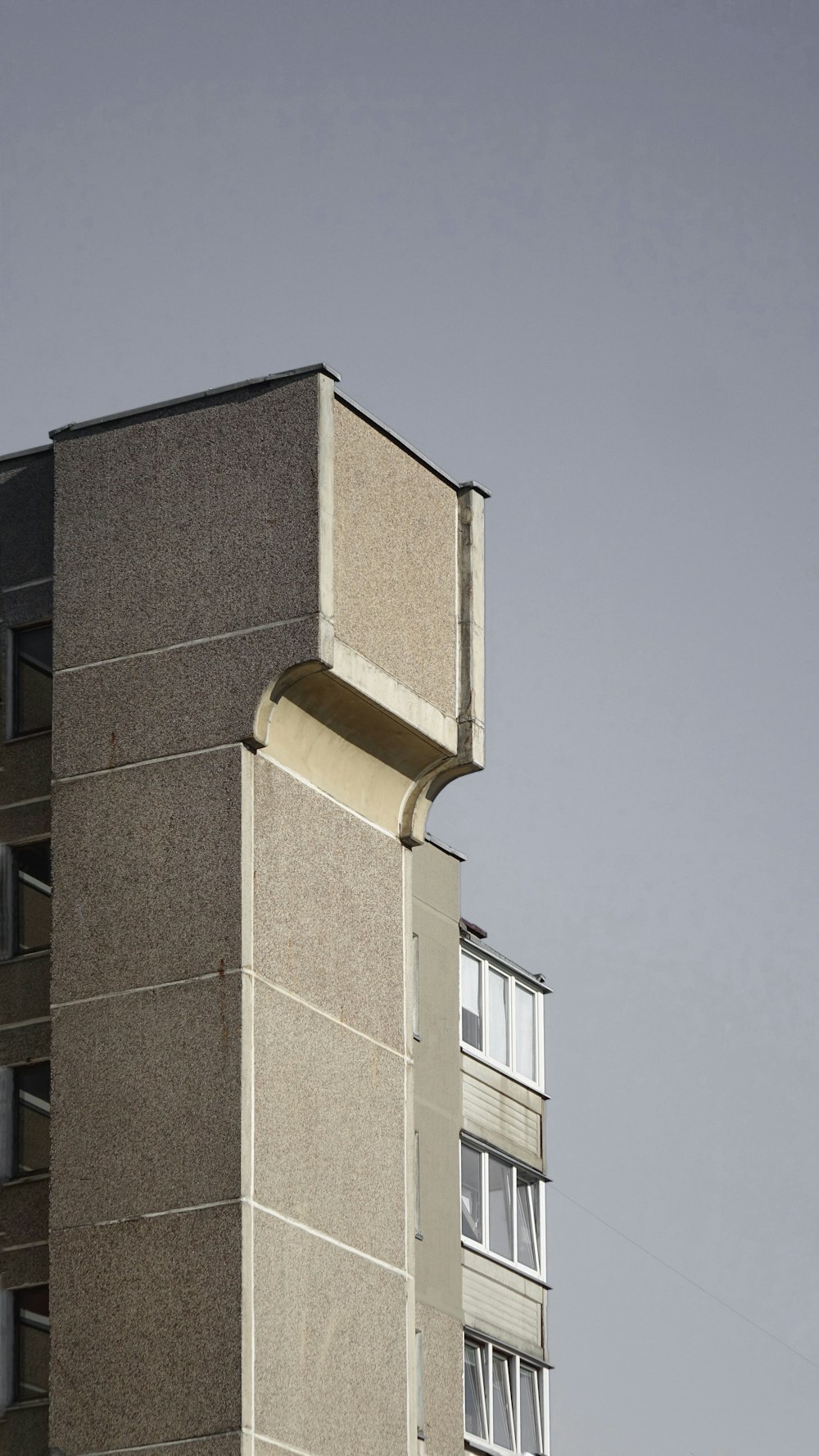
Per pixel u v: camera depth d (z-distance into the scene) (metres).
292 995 41.34
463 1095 51.72
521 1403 51.31
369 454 43.84
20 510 44.50
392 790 44.69
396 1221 42.38
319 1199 40.94
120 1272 39.72
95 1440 39.06
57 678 42.84
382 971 43.47
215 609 42.16
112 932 41.31
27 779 43.09
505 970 54.25
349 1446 40.25
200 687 41.88
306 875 42.25
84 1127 40.56
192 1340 39.06
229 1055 40.12
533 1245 52.97
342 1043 42.16
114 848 41.66
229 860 40.97
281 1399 39.25
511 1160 52.62
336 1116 41.66
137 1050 40.62
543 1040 54.88
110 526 43.28
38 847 42.81
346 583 42.62
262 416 42.84
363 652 42.78
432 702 44.38
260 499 42.47
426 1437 47.81
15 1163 41.50
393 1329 41.75
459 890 53.19
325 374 42.81
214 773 41.41
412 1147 43.19
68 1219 40.22
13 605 44.00
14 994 42.22
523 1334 51.69
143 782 41.81
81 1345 39.56
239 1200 39.44
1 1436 39.91
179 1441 38.72
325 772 43.22
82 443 43.94
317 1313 40.34
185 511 42.91
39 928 42.47
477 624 45.59
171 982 40.75
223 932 40.69
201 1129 39.97
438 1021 51.44
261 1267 39.50
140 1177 40.03
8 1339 40.59
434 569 45.12
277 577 42.00
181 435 43.28
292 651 41.44
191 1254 39.47
